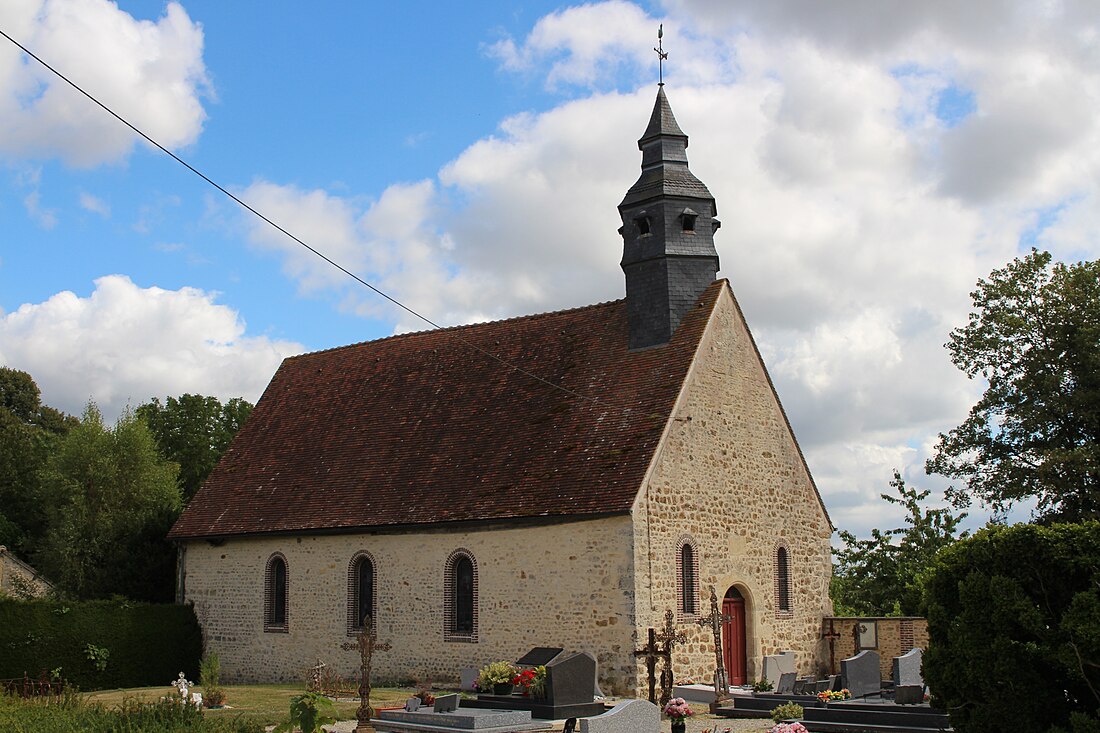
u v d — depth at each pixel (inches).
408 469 1240.2
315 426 1428.4
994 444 1370.6
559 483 1085.8
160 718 711.1
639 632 1002.1
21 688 1069.8
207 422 2357.3
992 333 1359.5
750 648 1150.3
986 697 595.5
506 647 1083.9
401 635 1167.6
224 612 1342.3
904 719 791.7
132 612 1307.8
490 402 1268.5
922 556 1617.9
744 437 1196.5
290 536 1282.0
